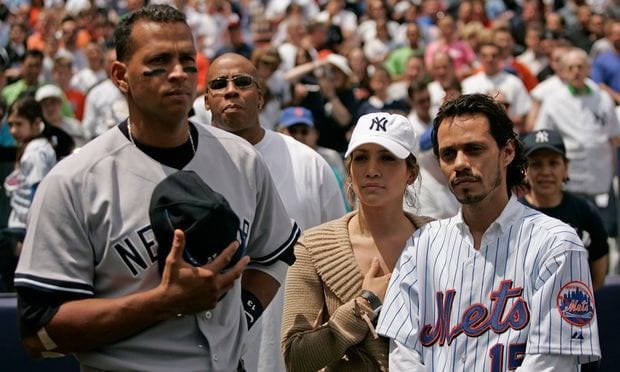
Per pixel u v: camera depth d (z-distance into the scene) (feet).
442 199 36.73
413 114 54.39
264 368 24.56
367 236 22.44
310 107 56.95
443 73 60.18
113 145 17.46
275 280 19.61
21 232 35.68
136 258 17.12
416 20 87.30
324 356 21.25
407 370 19.62
